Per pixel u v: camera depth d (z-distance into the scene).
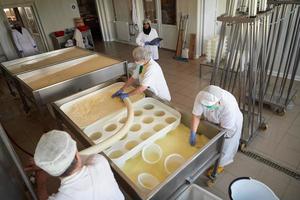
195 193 1.42
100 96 2.03
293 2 2.06
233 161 2.16
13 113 3.42
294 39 2.58
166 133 1.58
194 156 1.26
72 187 0.83
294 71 2.65
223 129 1.47
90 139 1.39
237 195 1.48
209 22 4.99
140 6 6.02
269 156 2.19
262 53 2.04
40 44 6.43
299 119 2.70
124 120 1.69
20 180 1.25
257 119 2.59
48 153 0.78
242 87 2.08
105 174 0.95
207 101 1.49
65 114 1.71
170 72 4.44
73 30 6.44
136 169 1.33
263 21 1.88
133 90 2.02
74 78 2.43
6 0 5.32
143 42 4.13
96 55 3.49
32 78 2.77
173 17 5.43
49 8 6.09
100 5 7.10
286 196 1.79
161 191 1.11
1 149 1.06
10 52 5.58
